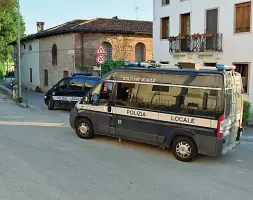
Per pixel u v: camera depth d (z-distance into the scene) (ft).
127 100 30.55
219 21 63.16
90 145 31.32
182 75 27.37
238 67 60.49
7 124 41.50
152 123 28.86
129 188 20.70
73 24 94.53
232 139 28.68
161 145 28.63
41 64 108.47
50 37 99.45
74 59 85.51
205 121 26.09
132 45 92.89
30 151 28.40
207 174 24.34
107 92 32.01
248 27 57.98
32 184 20.62
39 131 37.29
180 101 27.37
